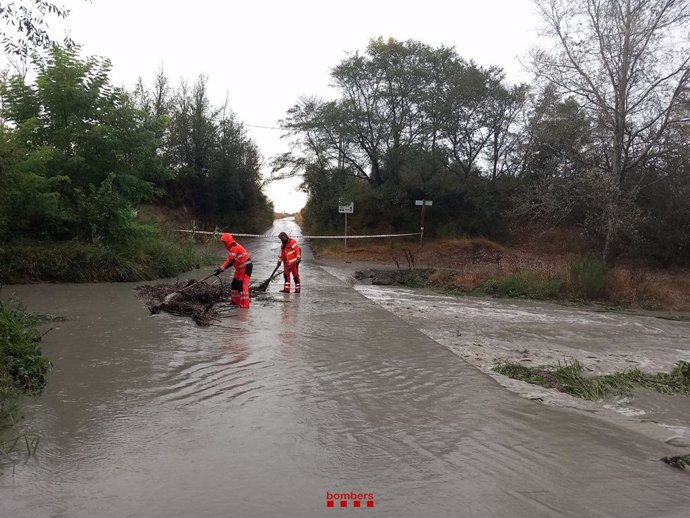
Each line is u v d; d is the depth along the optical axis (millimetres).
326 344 7223
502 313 11375
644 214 19281
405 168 24859
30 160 11805
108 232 13664
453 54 24719
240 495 3297
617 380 6426
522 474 3744
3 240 12383
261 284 12219
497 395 5465
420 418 4719
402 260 22312
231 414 4586
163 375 5566
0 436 4023
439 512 3191
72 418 4387
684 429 4988
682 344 9086
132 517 3023
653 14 14977
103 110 14188
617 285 14539
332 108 25016
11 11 6855
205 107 31297
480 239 24172
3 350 5363
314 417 4613
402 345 7379
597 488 3586
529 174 23859
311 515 3102
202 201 30953
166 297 9508
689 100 14867
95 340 6867
